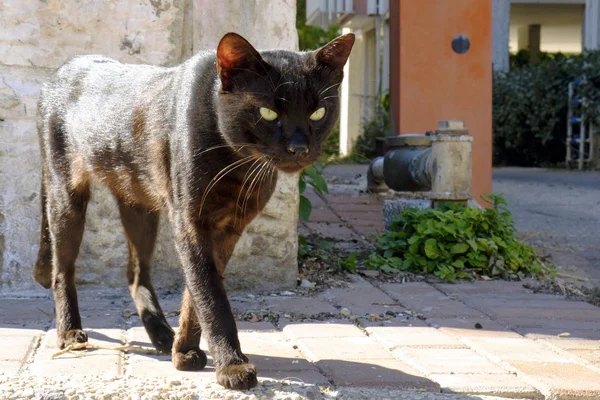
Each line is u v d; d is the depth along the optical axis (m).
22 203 1.01
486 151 1.65
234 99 0.66
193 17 1.04
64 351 0.75
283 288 1.05
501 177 2.84
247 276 1.04
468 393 0.67
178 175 0.67
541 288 1.08
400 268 1.15
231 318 0.67
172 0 1.05
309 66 0.67
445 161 1.24
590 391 0.68
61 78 0.83
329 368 0.72
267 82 0.66
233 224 0.70
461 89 1.65
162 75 0.73
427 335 0.83
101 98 0.77
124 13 1.03
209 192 0.67
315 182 1.21
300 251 1.16
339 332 0.84
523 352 0.78
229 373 0.65
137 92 0.73
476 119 1.66
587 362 0.75
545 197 2.14
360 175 2.26
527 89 3.33
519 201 2.04
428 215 1.18
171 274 1.05
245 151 0.67
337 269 1.13
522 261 1.16
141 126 0.72
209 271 0.67
